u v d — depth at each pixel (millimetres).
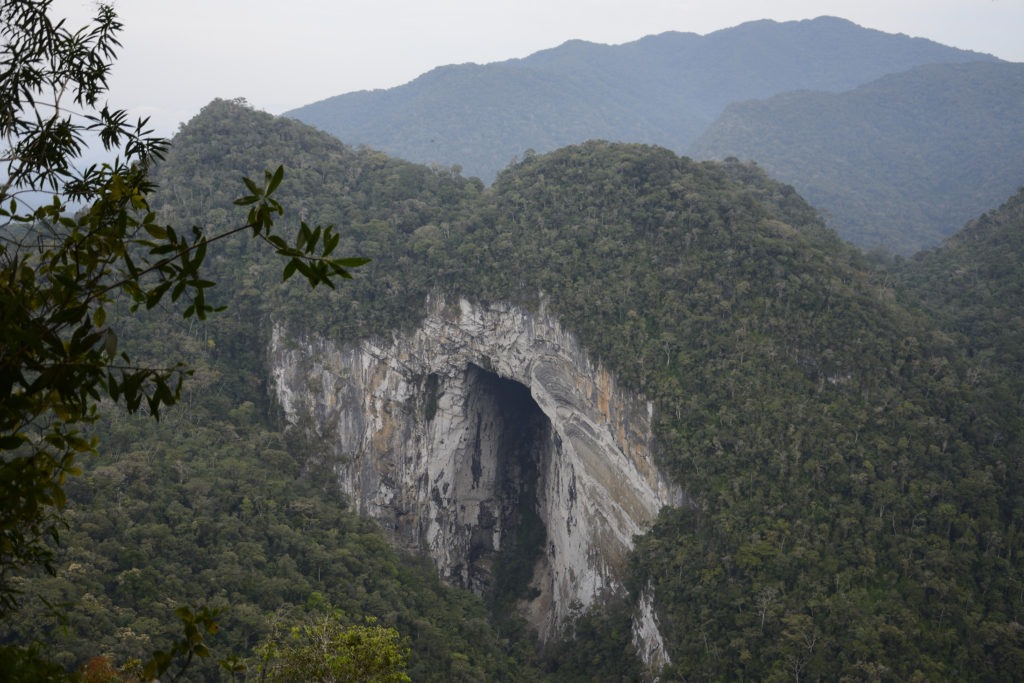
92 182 10547
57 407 9047
